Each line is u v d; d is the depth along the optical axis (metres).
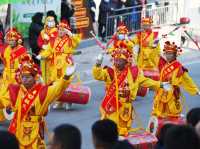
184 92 20.34
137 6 26.77
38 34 21.36
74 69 10.84
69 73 10.80
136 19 26.53
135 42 19.67
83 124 16.47
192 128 6.69
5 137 6.35
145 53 19.50
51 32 19.09
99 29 26.16
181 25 23.86
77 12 25.61
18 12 22.92
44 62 18.08
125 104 12.72
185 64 24.56
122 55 12.62
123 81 12.66
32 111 11.10
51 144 7.11
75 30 25.44
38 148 11.27
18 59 15.78
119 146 7.14
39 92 11.04
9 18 22.61
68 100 17.38
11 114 15.03
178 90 14.66
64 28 18.02
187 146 6.45
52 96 11.02
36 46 21.28
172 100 14.51
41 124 11.32
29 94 11.06
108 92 12.77
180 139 6.47
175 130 6.55
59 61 17.92
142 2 26.97
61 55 17.92
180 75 14.52
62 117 17.05
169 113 14.57
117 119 12.68
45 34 19.16
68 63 17.95
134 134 12.53
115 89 12.68
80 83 19.62
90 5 26.11
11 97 11.16
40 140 11.30
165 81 14.55
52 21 19.17
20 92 11.12
